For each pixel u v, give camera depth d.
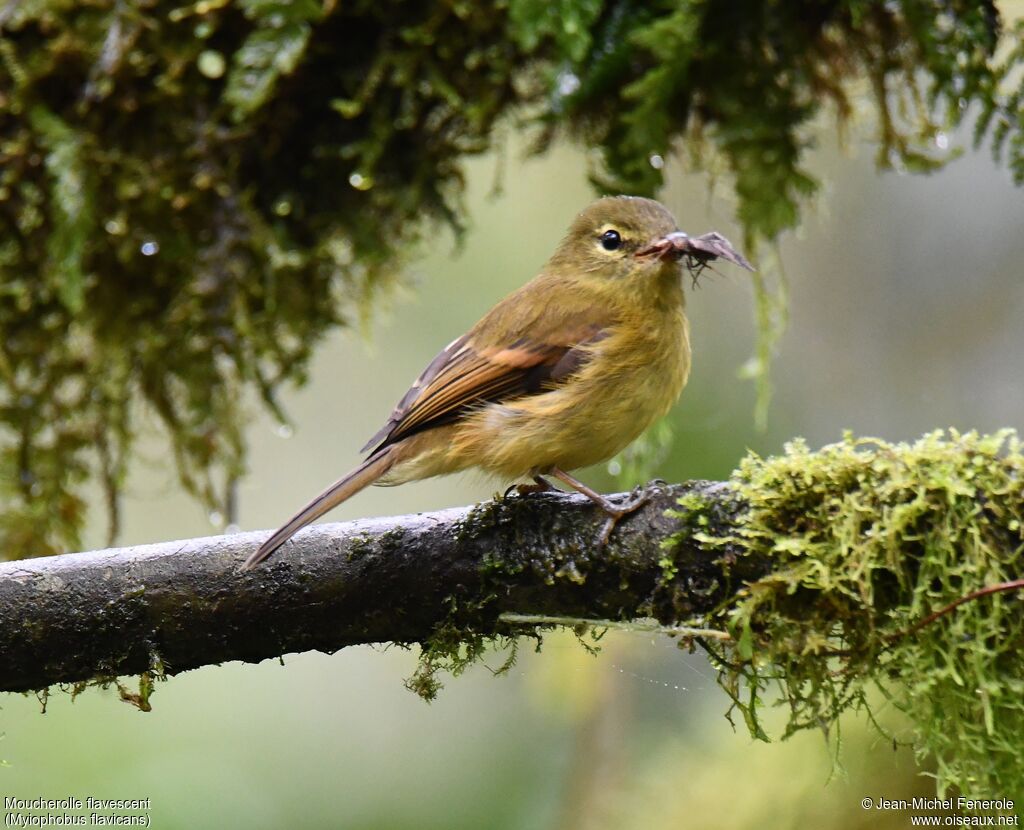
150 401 11.64
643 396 8.79
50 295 11.18
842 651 6.36
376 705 13.62
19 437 11.71
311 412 15.77
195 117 10.34
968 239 14.65
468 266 14.95
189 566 7.12
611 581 6.81
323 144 10.51
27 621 7.04
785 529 6.40
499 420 8.53
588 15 9.47
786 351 14.66
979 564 6.05
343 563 7.10
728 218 11.91
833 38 10.07
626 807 10.88
